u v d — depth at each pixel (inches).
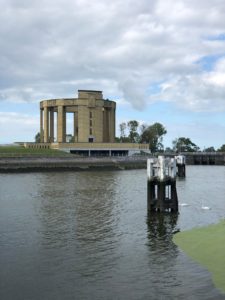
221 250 1222.9
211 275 1024.2
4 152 5979.3
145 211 1905.8
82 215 1791.3
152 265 1096.8
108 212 1873.8
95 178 3895.2
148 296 904.9
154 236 1413.6
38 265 1094.4
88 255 1182.9
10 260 1135.0
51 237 1386.6
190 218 1744.6
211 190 2864.2
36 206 2030.0
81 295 909.8
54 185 3115.2
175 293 920.3
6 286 956.0
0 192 2625.5
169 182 1882.4
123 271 1051.9
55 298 893.8
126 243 1317.7
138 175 4384.8
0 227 1536.7
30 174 4458.7
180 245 1288.1
